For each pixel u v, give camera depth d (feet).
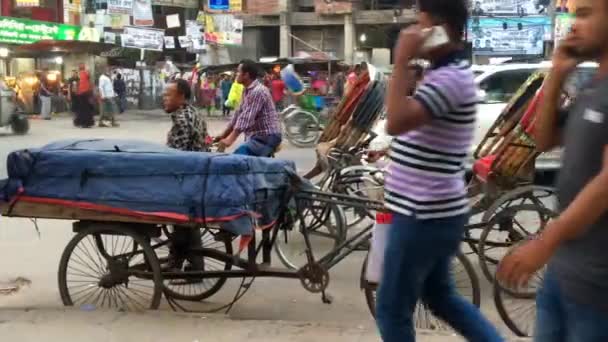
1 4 89.45
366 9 122.42
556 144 8.69
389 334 10.13
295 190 16.07
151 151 15.81
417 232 9.59
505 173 18.61
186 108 19.60
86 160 15.51
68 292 16.90
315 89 76.64
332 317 16.90
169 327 14.73
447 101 9.09
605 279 6.88
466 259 15.55
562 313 7.89
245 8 119.14
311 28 126.62
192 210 14.90
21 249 22.81
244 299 18.26
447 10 9.26
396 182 9.77
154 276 16.01
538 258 6.91
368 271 13.93
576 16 7.43
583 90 7.25
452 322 10.77
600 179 6.51
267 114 23.77
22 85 81.41
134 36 94.63
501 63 38.50
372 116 24.63
